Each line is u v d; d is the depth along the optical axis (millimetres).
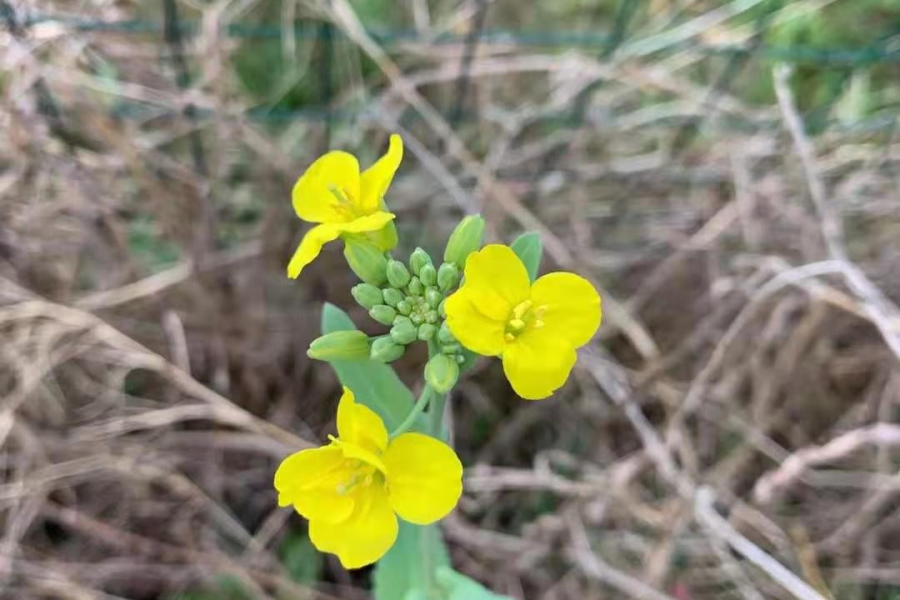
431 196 218
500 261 106
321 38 212
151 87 201
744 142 224
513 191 222
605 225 232
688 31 213
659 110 224
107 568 186
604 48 224
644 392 207
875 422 205
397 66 229
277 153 204
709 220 225
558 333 106
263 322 210
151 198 197
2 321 183
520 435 219
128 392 212
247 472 206
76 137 194
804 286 188
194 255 202
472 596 141
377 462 99
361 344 119
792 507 203
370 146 222
